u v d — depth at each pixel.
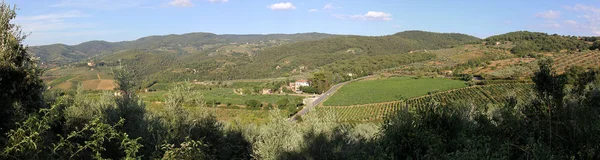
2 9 5.71
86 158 5.59
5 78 5.52
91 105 10.20
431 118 5.95
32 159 3.73
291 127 8.97
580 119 5.14
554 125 5.38
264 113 54.78
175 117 9.80
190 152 4.85
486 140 5.14
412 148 5.43
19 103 5.61
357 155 6.50
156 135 8.26
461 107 6.52
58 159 4.11
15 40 5.87
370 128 9.45
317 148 7.62
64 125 7.33
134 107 10.41
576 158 4.88
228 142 10.87
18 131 3.74
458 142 5.35
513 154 5.19
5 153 3.59
